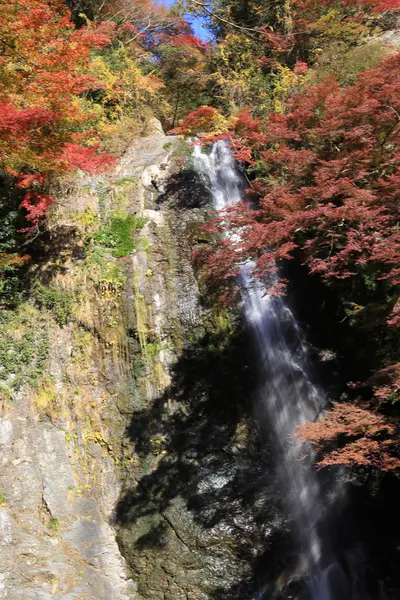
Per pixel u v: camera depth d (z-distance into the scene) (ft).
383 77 29.30
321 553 28.94
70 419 33.81
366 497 31.81
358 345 35.83
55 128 32.27
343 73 45.60
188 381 35.45
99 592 28.53
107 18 66.03
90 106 50.14
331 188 25.63
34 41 29.60
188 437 33.58
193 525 29.86
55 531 29.96
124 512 31.45
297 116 32.48
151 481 32.17
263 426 35.19
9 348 33.96
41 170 33.40
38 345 34.78
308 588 27.12
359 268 32.86
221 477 32.09
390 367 23.80
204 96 65.31
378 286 32.71
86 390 34.68
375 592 26.08
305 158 30.04
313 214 25.45
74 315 36.19
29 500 30.37
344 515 30.76
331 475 32.94
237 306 38.37
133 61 59.77
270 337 38.83
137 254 38.37
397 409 26.35
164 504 31.14
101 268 37.40
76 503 31.48
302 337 39.81
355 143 29.07
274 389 36.96
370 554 28.04
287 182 33.63
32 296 36.76
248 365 37.01
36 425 32.83
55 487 31.40
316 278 39.45
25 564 28.12
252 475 32.73
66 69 30.83
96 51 57.57
